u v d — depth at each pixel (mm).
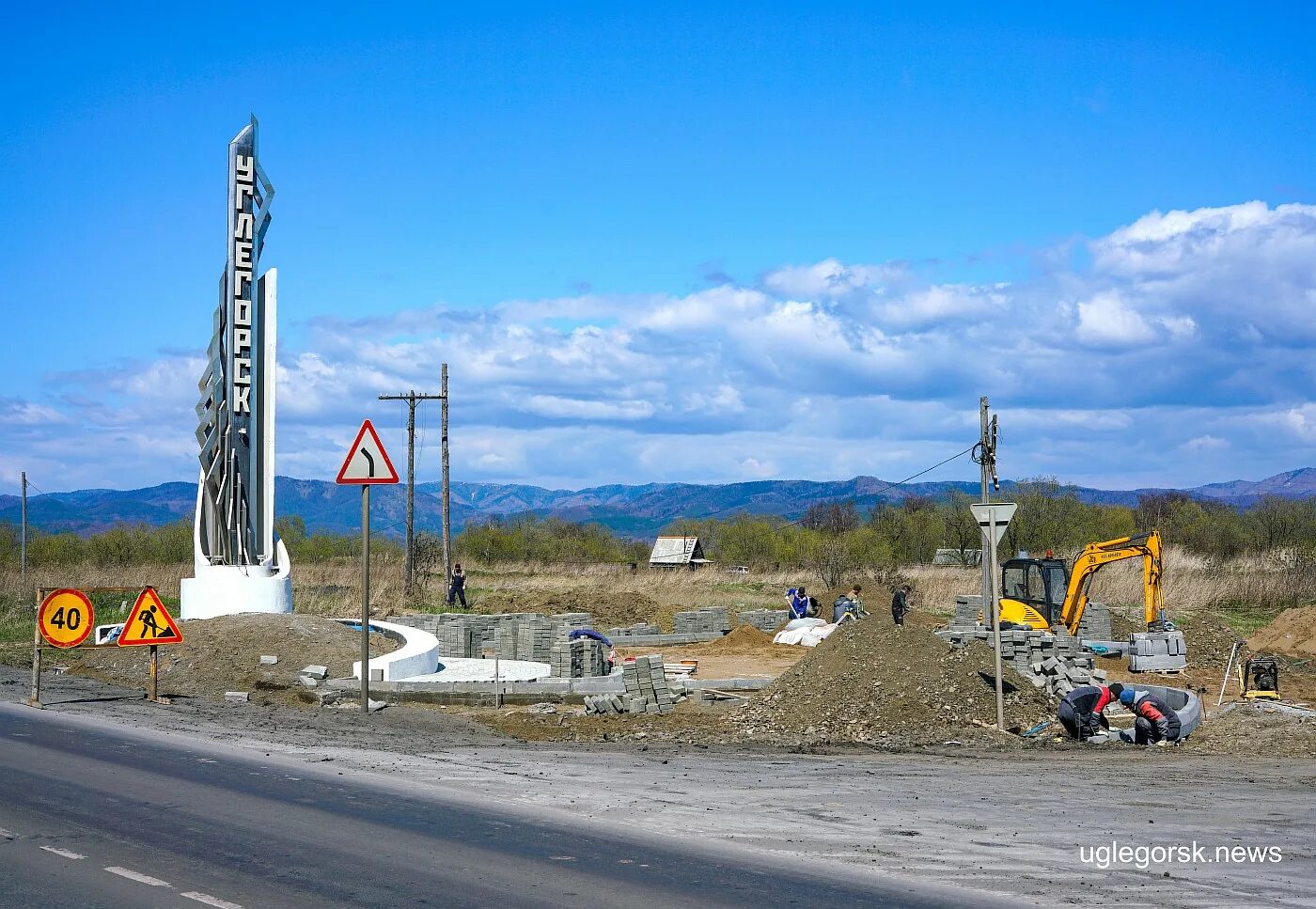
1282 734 16984
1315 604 39531
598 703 19859
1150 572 29406
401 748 13805
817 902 7320
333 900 7230
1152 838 9422
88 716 15688
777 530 95500
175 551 67812
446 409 50844
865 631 20344
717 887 7621
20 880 7582
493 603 43625
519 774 11938
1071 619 29641
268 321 26719
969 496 70938
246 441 26641
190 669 21562
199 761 12148
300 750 13156
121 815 9508
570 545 96500
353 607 37281
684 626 35844
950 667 19391
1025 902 7402
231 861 8094
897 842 9016
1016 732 18156
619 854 8438
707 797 10828
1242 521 82562
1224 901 7535
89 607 17344
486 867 8031
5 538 74438
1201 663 29438
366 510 17469
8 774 11250
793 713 18516
